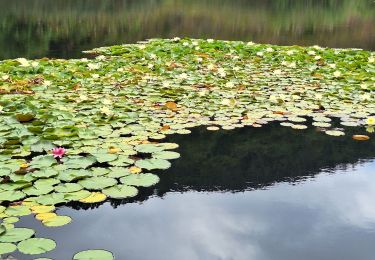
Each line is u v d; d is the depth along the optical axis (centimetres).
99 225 325
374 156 461
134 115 532
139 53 966
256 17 2022
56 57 970
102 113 524
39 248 275
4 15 1583
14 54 992
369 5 2616
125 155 420
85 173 374
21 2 1989
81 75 737
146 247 302
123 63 862
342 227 333
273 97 600
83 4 2061
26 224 317
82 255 272
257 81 736
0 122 483
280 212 353
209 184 394
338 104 613
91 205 353
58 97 604
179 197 371
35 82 683
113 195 345
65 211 342
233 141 489
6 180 359
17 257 278
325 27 1753
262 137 502
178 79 731
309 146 482
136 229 323
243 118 553
